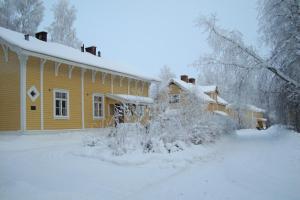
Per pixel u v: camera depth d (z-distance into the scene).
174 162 11.15
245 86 17.72
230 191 7.39
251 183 8.16
